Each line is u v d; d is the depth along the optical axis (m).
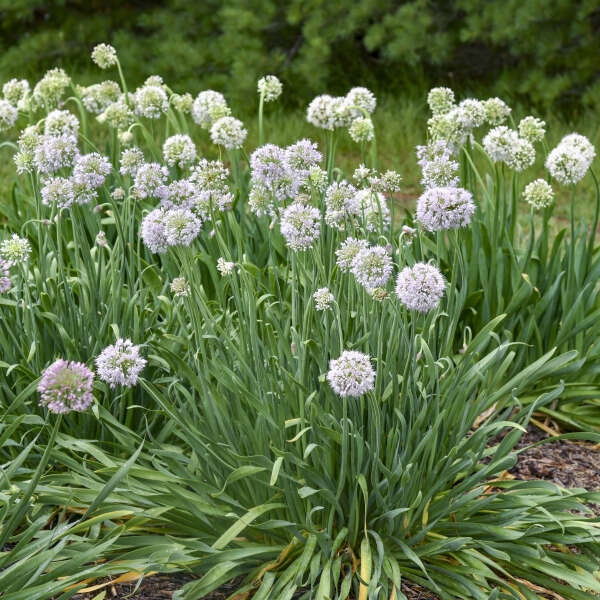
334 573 2.90
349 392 2.60
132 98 5.54
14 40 14.69
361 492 3.10
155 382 3.50
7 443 3.20
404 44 10.97
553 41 10.93
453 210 2.93
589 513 3.26
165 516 3.11
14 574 2.61
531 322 4.40
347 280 3.70
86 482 3.15
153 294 4.09
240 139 4.60
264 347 3.29
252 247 5.00
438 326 3.84
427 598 3.01
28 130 4.20
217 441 3.17
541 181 4.45
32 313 3.58
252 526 2.88
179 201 3.39
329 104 4.68
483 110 4.49
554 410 4.45
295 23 11.88
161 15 13.03
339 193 3.40
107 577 3.02
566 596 3.11
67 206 3.61
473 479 3.12
